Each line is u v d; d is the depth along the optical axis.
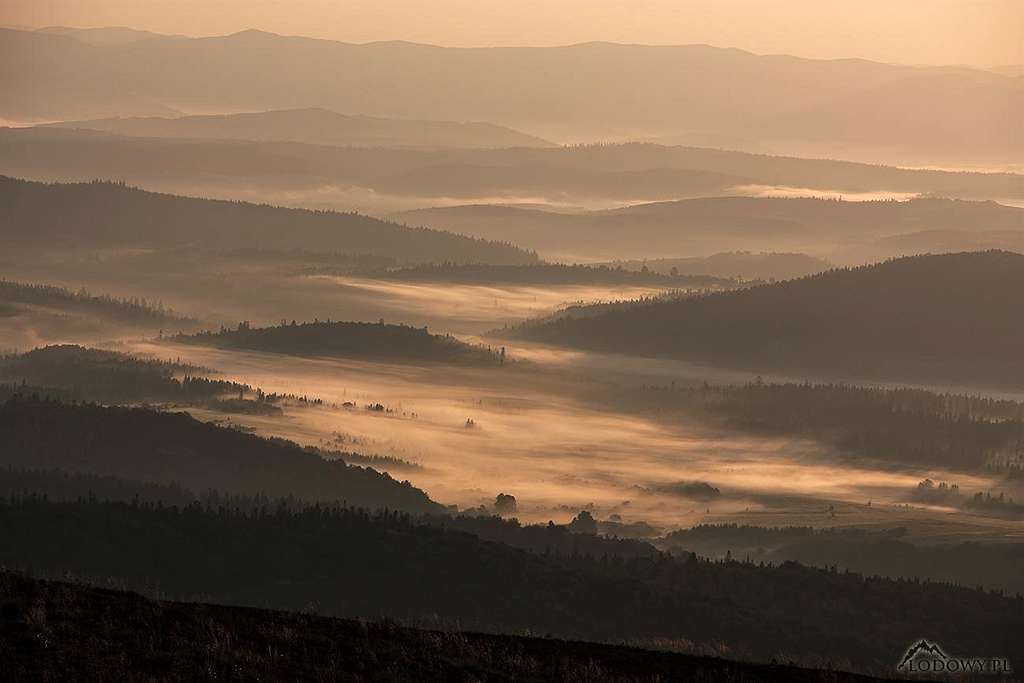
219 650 135.12
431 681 136.50
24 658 126.38
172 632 138.75
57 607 140.62
